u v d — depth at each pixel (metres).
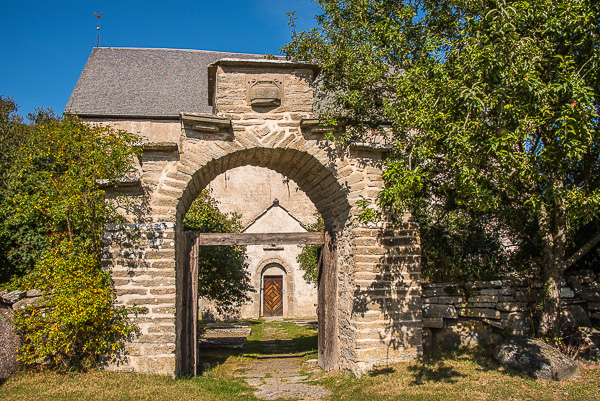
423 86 6.70
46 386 6.05
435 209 9.70
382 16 8.79
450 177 8.44
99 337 6.66
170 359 6.74
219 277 13.07
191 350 7.78
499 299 8.12
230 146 7.35
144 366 6.70
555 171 6.78
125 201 6.96
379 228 7.55
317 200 9.05
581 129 5.82
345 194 7.61
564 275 8.35
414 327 7.52
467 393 5.92
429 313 8.09
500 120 5.90
